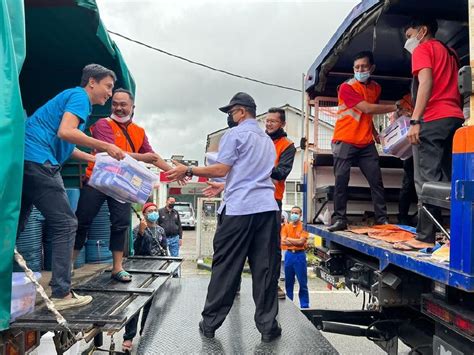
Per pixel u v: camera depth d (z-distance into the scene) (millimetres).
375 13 3100
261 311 2688
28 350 2600
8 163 2211
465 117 3316
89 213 3600
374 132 4527
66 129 2705
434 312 2471
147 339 2662
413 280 2967
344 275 4172
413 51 3250
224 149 2723
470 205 2053
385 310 3756
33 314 2506
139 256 4824
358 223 4652
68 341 2746
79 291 3158
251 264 2762
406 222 4527
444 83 3100
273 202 2721
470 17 2160
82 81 3047
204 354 2436
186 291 3930
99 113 4961
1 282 2184
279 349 2520
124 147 3748
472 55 2146
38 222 3738
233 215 2639
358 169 4895
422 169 3121
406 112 4086
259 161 2723
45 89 4934
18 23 2453
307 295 6863
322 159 4918
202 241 12336
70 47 4266
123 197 3297
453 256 2168
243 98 2805
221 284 2678
